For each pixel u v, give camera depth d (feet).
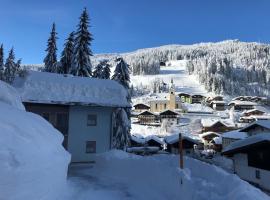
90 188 53.16
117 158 71.10
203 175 43.60
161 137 267.18
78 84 110.52
